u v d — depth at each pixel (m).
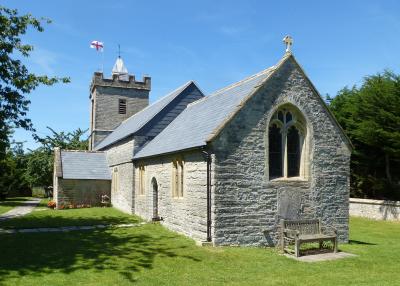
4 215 26.58
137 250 14.35
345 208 17.53
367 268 12.60
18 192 53.06
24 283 10.59
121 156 29.70
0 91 17.86
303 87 16.98
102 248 14.69
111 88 41.38
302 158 16.98
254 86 16.34
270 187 15.95
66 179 32.06
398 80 29.09
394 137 27.98
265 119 16.08
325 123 17.41
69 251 14.21
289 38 16.94
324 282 10.96
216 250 14.29
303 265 12.78
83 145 52.81
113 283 10.69
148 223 20.88
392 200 30.55
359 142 32.53
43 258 13.20
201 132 16.92
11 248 14.69
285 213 16.16
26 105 18.72
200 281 10.95
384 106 29.31
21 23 17.97
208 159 15.23
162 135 23.95
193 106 24.09
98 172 33.66
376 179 31.81
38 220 23.16
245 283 10.80
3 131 18.89
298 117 17.03
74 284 10.58
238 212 15.28
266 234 15.69
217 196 14.98
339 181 17.52
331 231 15.91
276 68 16.36
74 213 27.03
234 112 15.45
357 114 31.75
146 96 42.38
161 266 12.34
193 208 16.48
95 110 40.84
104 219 23.45
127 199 27.45
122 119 41.53
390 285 10.73
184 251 14.15
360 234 21.33
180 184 18.25
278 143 16.67
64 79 18.84
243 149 15.55
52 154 48.16
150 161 22.59
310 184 16.83
